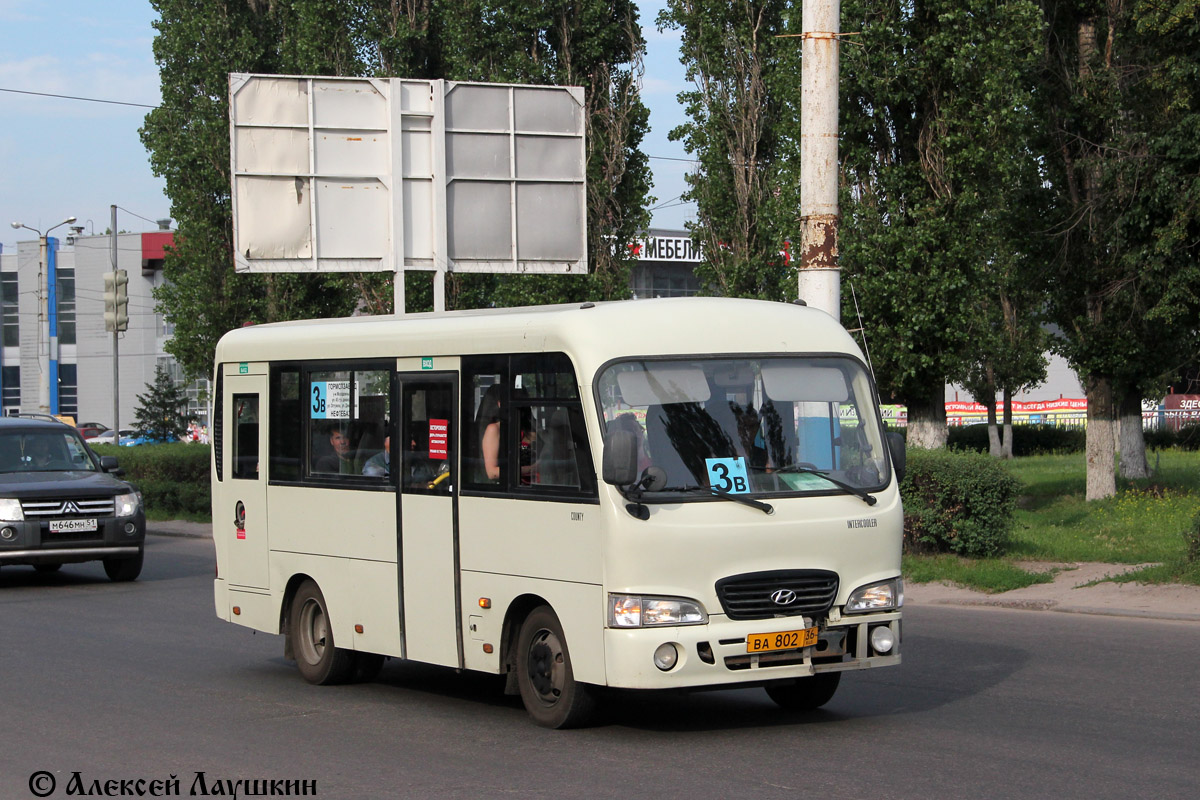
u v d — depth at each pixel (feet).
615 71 97.76
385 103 68.08
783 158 67.41
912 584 52.21
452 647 30.78
